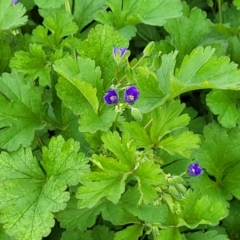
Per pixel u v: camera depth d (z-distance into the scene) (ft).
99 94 0.96
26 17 1.16
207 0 1.47
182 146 0.94
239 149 1.11
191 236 1.03
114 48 0.94
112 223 1.03
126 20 1.21
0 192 0.93
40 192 0.95
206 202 0.98
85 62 0.96
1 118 1.00
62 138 0.95
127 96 0.86
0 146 0.99
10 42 1.26
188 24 1.24
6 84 1.02
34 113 1.03
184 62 0.98
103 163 0.89
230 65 0.96
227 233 1.12
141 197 0.88
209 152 1.12
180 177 0.89
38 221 0.91
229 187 1.11
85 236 1.05
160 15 1.18
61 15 1.19
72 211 1.01
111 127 0.98
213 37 1.35
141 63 1.03
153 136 0.94
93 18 1.27
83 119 0.93
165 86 0.95
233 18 1.44
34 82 1.15
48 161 0.96
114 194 0.88
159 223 0.97
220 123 1.13
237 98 1.18
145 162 0.89
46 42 1.21
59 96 0.95
